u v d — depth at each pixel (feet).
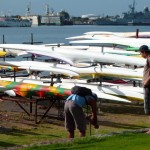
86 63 150.71
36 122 94.32
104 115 105.09
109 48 182.80
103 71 124.88
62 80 126.41
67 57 142.61
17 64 137.69
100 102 111.24
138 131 72.84
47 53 148.05
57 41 366.22
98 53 139.85
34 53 151.43
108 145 63.87
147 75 72.95
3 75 138.41
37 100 96.02
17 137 82.23
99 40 192.95
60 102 103.04
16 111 106.83
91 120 74.54
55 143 66.33
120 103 120.67
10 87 107.55
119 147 62.69
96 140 67.00
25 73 152.35
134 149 61.62
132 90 114.93
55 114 101.35
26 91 104.99
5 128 89.40
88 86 117.19
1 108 110.11
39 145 65.77
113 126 92.99
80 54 140.46
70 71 124.36
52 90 100.78
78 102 72.23
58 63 148.05
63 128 90.58
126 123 96.12
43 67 130.82
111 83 124.77
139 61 132.36
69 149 62.64
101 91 114.01
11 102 116.78
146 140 66.28
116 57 135.03
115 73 124.36
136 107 115.34
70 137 73.92
